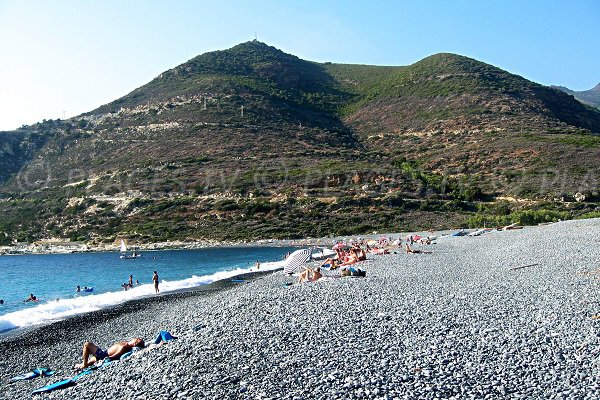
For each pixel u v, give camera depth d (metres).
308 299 18.39
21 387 13.40
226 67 193.00
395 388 9.23
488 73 169.88
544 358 10.45
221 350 12.36
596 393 8.62
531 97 151.62
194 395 9.60
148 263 61.16
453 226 81.88
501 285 20.03
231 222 88.06
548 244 37.59
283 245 77.00
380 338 12.52
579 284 18.80
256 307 17.64
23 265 65.19
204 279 40.22
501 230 63.69
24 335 20.89
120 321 22.81
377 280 23.58
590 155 100.19
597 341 11.32
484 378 9.51
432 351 11.24
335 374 10.05
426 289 19.73
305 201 92.31
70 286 43.44
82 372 13.49
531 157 104.69
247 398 9.28
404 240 60.97
